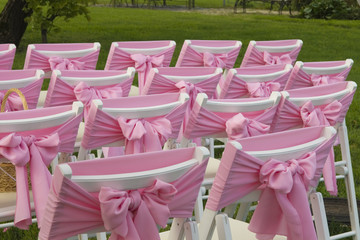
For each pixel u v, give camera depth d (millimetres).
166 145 3293
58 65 4918
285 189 2273
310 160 2383
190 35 14375
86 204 1910
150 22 17047
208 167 3555
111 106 3020
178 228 2270
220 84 5453
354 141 6461
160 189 2025
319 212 2707
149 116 3059
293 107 3281
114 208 1899
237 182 2236
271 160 2264
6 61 4727
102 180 1906
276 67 4266
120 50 5203
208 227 2307
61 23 15969
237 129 3102
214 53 5449
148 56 5242
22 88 3621
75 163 1876
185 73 4160
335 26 17734
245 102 3193
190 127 3188
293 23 18109
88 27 15281
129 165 1993
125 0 22797
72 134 2781
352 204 3904
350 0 20219
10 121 2562
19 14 11453
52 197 1869
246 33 15164
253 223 2395
